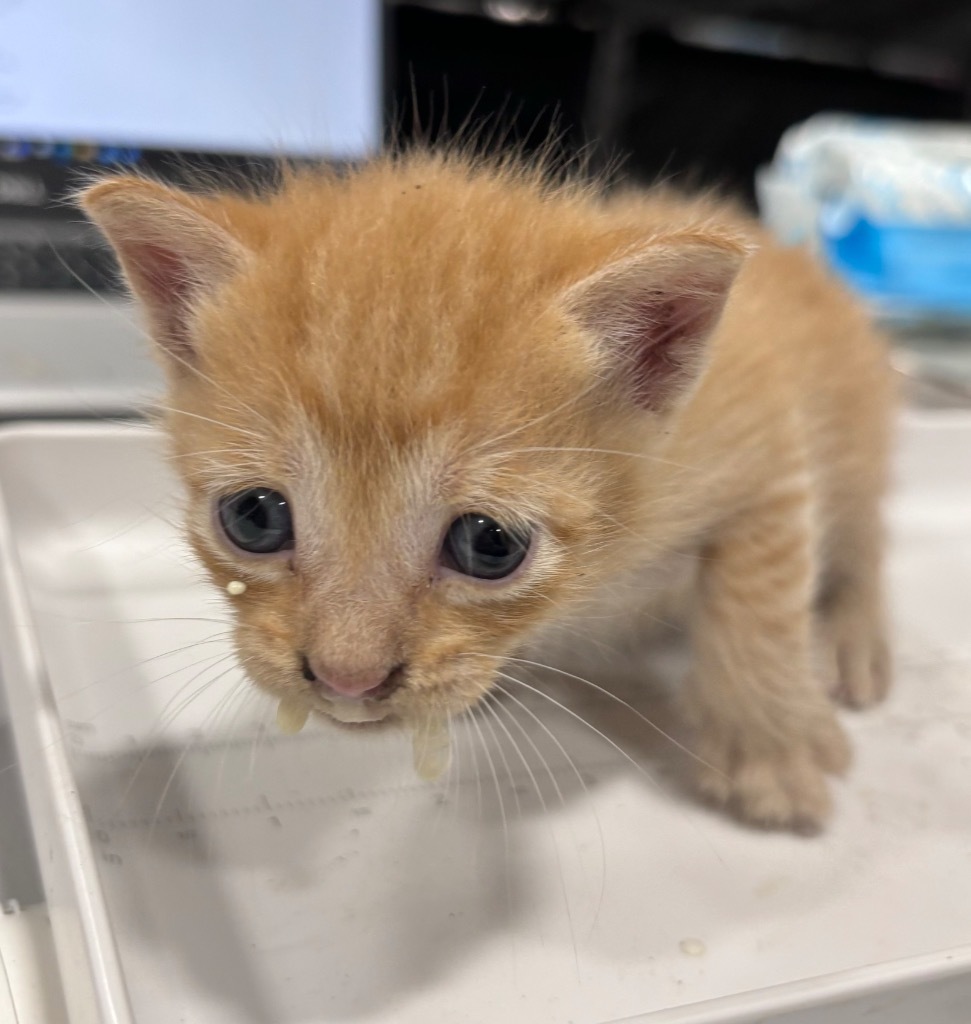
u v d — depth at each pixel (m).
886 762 0.12
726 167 0.35
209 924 0.09
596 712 0.13
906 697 0.13
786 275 0.15
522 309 0.09
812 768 0.12
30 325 0.20
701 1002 0.08
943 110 0.37
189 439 0.10
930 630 0.15
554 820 0.11
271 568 0.09
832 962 0.09
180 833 0.10
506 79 0.31
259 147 0.24
